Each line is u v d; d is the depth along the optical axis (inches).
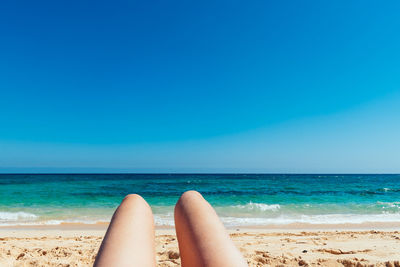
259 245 196.7
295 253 164.1
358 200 658.8
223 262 34.0
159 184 1229.7
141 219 47.0
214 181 1510.8
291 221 382.3
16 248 171.9
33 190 877.2
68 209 492.1
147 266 35.0
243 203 585.0
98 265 33.2
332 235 255.0
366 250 173.5
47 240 227.1
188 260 38.9
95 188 989.8
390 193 852.6
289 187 1112.8
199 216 44.8
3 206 535.8
